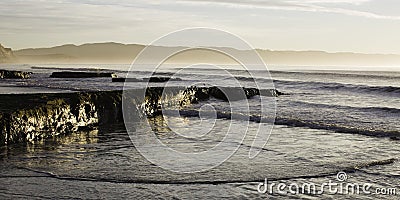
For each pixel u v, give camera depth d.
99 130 21.00
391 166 14.01
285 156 15.26
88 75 70.62
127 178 12.15
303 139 19.00
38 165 13.61
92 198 10.49
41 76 74.19
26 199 10.40
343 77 91.88
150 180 11.98
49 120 18.88
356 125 24.17
